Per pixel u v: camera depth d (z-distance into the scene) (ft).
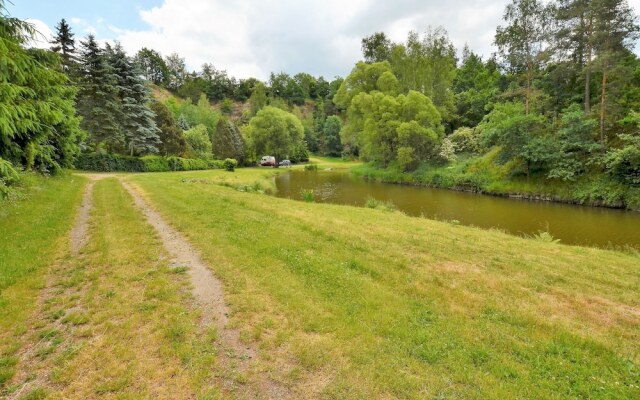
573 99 91.97
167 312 14.93
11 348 12.07
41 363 11.42
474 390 10.62
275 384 10.70
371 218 40.11
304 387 10.59
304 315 14.96
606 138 69.05
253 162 181.88
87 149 97.50
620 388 10.98
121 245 24.58
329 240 27.78
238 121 303.07
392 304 16.56
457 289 18.88
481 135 93.97
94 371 11.03
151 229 29.48
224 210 38.06
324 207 48.06
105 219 32.71
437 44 138.51
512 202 69.92
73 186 53.72
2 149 37.04
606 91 73.82
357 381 10.86
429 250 26.45
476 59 199.11
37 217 30.32
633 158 57.72
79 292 16.99
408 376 11.14
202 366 11.41
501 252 27.25
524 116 78.33
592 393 10.76
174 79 384.47
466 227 39.70
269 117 187.62
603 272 23.34
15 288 16.71
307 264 21.36
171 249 24.16
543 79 99.76
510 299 17.94
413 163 115.24
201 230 28.84
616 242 39.91
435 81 140.46
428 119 112.37
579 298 18.48
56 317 14.38
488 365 11.98
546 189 72.28
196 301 16.21
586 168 68.18
